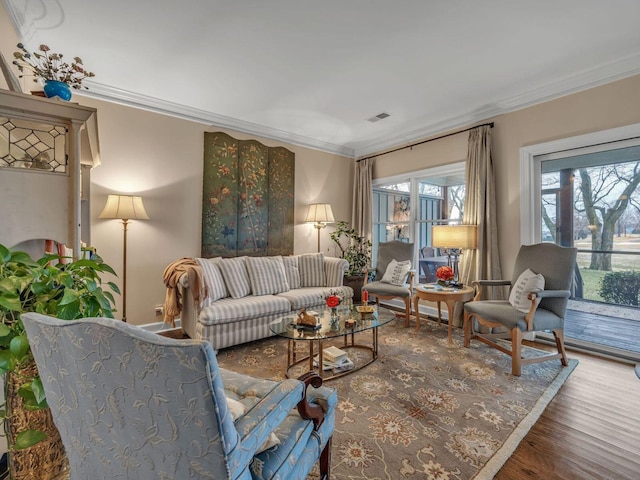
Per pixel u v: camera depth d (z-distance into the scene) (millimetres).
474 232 3377
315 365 2543
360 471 1417
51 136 1579
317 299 3535
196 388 663
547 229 3217
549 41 2354
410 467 1441
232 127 3982
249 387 1256
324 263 4211
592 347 2830
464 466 1446
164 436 732
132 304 3287
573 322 3031
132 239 3291
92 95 3029
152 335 697
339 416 1841
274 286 3643
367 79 2924
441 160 4090
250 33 2258
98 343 731
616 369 2482
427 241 4410
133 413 750
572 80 2887
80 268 1323
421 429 1721
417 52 2496
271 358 2742
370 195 4941
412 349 2900
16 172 1312
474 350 2875
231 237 3973
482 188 3498
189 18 2094
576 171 3023
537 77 2891
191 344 651
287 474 963
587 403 1983
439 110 3633
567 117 2986
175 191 3557
